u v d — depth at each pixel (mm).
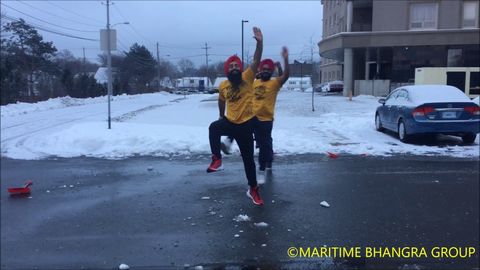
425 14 39344
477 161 10125
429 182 8148
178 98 49750
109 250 5113
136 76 77062
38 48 55812
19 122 20000
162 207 6668
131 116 22656
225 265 4719
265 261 4805
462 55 38906
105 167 9578
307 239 5383
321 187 7801
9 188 7461
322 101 32938
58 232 5688
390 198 7109
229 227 5789
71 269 4660
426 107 12125
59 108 30406
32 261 4848
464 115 12102
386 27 39688
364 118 18344
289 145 11945
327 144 12359
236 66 6055
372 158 10492
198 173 8922
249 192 6863
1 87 31797
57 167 9617
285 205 6723
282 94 51062
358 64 49031
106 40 13898
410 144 12484
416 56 39312
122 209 6594
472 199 7027
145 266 4699
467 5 38812
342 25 50000
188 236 5500
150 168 9391
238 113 6188
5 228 5828
